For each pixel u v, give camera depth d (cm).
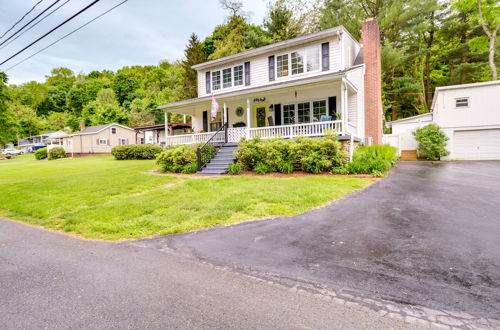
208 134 1528
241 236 449
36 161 2927
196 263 356
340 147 1115
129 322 232
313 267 332
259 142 1230
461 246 375
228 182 916
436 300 257
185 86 3734
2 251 424
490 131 1669
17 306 263
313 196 670
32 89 7000
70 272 339
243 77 1756
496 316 231
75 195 865
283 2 2931
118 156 2428
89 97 6462
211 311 246
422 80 3022
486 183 836
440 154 1731
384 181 892
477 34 2644
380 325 223
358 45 1819
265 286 291
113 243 448
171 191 822
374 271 316
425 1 2375
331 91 1464
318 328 219
